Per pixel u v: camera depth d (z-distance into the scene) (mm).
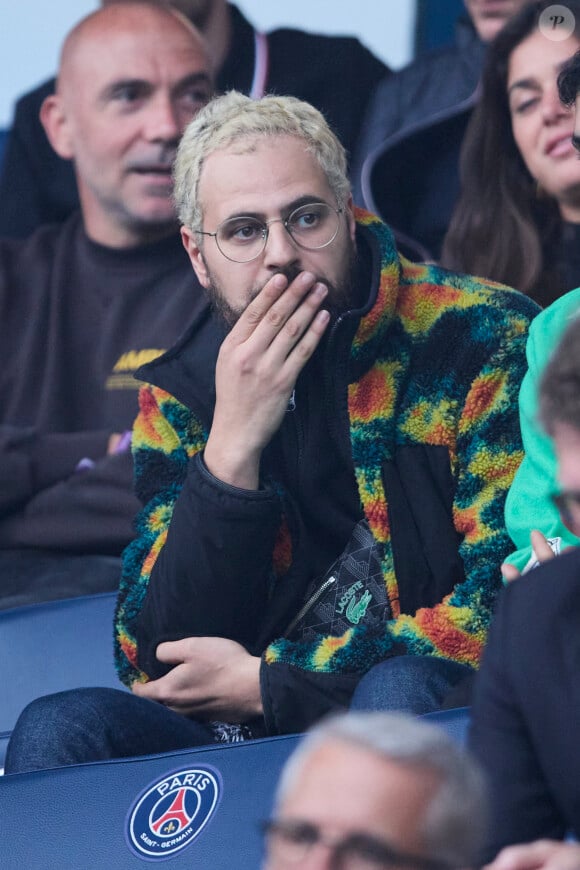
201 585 8383
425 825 3158
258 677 8273
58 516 12773
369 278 8867
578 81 8164
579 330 4426
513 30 11633
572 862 4559
